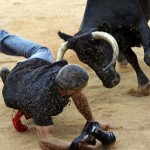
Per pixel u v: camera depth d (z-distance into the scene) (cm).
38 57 1129
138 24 1410
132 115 1203
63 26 2409
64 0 3212
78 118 1194
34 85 1009
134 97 1359
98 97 1367
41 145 990
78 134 1095
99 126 1002
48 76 1005
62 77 945
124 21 1409
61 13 2773
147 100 1323
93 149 976
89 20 1416
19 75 1065
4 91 1073
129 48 1445
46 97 974
